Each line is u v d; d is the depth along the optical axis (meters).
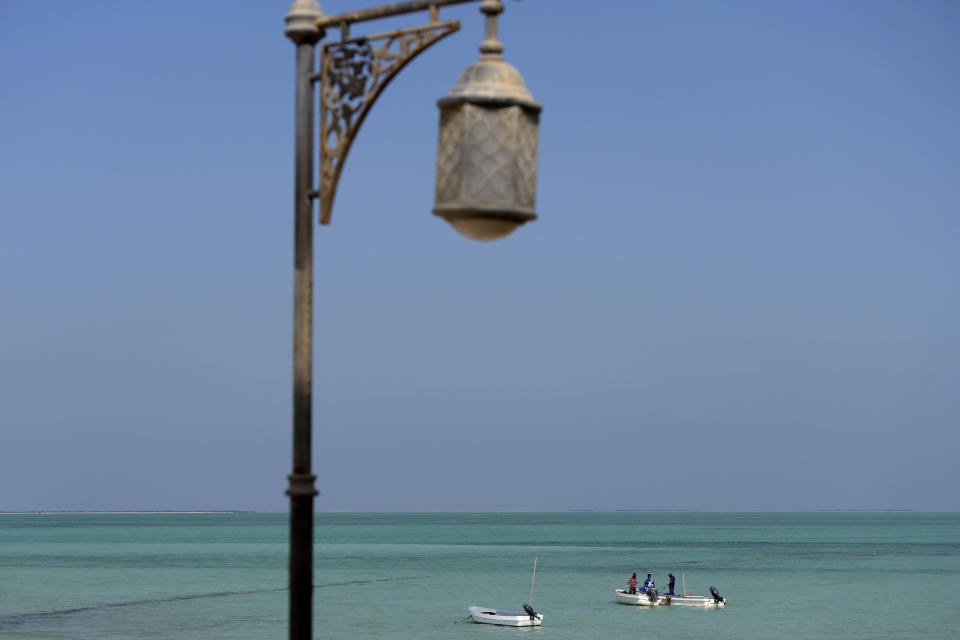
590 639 107.50
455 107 14.73
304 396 16.47
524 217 14.91
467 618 123.62
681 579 185.62
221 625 114.06
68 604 136.12
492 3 15.09
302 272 16.53
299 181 16.53
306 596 16.20
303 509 16.36
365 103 15.94
